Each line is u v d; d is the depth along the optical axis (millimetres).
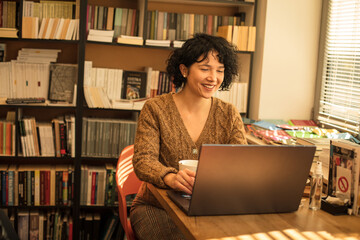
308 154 1524
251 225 1427
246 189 1498
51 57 3469
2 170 3402
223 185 1464
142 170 1791
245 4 3572
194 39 1951
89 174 3502
